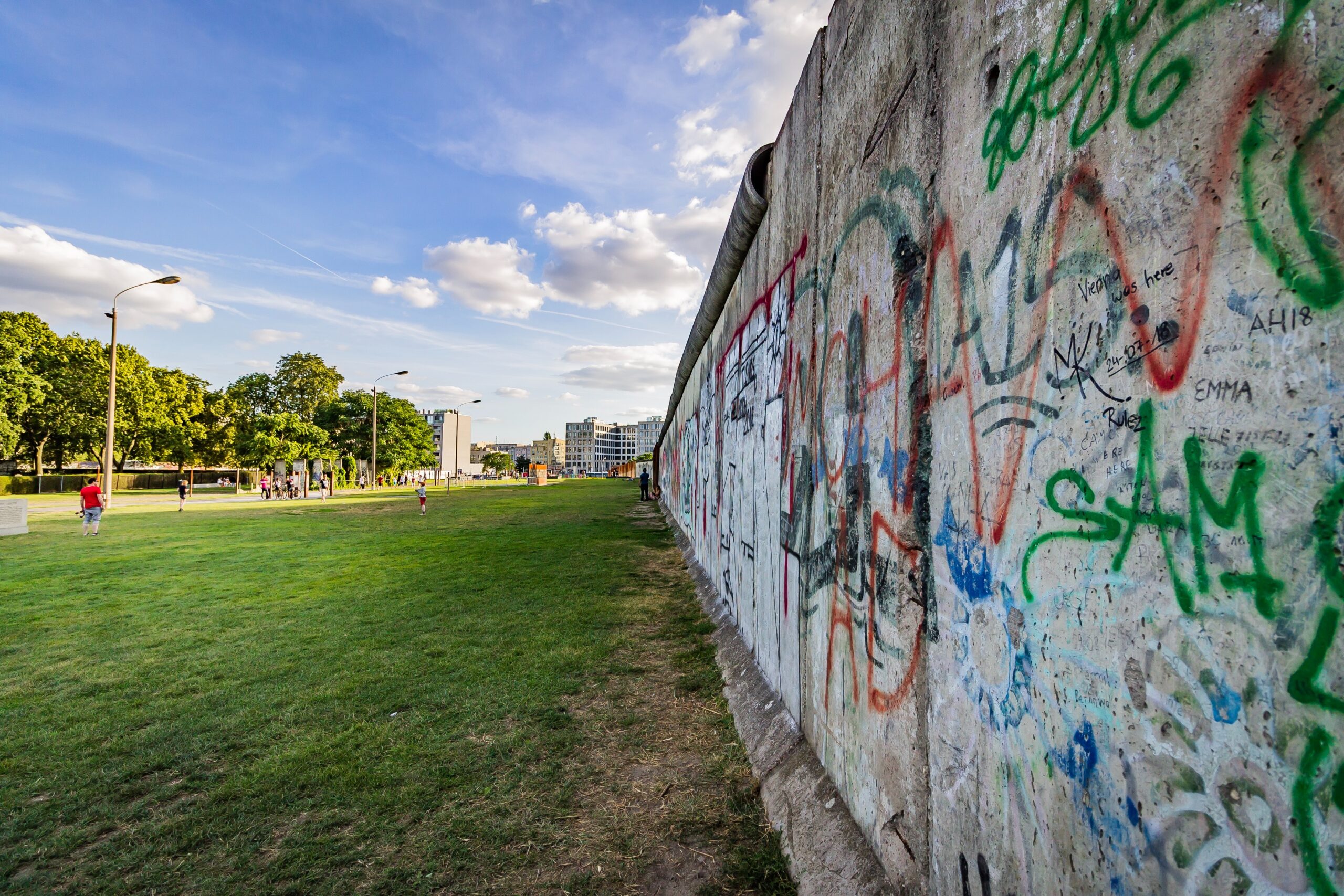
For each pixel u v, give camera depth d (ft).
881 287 7.37
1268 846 2.77
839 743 8.51
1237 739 2.92
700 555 28.32
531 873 8.26
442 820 9.45
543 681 15.10
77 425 129.59
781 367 12.51
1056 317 4.26
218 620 21.39
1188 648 3.18
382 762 11.20
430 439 209.36
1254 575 2.85
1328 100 2.58
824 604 9.33
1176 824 3.25
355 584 27.58
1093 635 3.84
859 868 7.20
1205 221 3.12
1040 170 4.49
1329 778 2.51
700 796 10.03
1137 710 3.50
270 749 11.77
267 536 46.37
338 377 176.55
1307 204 2.65
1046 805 4.28
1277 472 2.73
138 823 9.50
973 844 5.20
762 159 14.53
